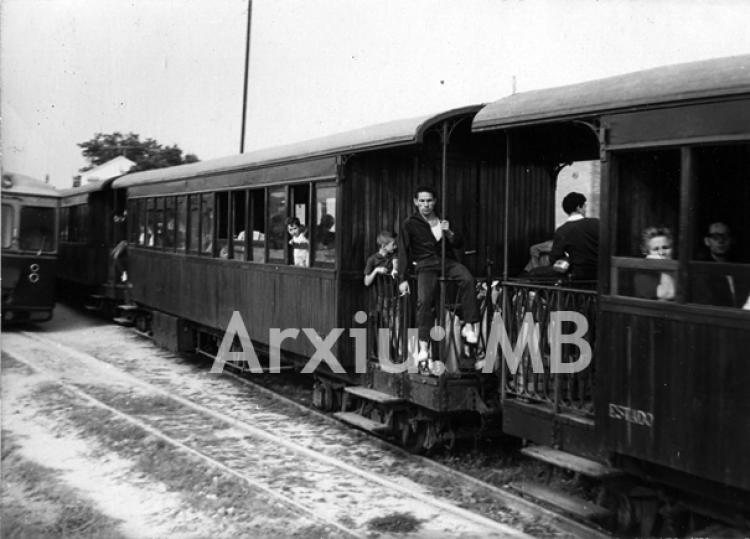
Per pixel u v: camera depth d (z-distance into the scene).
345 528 5.95
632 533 5.66
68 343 16.06
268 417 9.93
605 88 5.43
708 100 4.68
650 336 5.07
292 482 7.20
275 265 10.22
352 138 8.33
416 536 5.81
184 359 14.38
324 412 9.90
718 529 5.11
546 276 7.03
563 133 7.29
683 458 4.80
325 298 8.90
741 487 4.45
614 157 5.35
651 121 5.05
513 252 8.61
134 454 8.22
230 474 7.32
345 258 8.67
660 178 5.31
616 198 5.37
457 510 6.28
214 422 9.54
